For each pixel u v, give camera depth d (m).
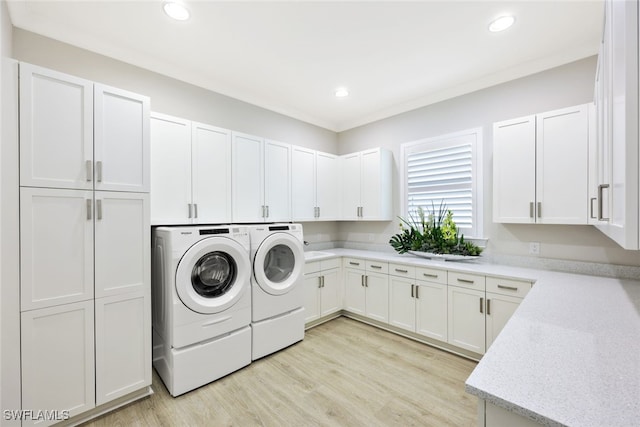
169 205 2.31
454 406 1.86
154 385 2.09
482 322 2.35
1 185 1.43
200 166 2.51
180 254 2.02
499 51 2.33
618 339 1.05
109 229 1.78
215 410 1.83
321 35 2.14
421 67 2.59
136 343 1.89
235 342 2.28
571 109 2.10
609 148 0.96
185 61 2.51
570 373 0.82
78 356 1.67
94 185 1.72
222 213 2.65
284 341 2.66
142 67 2.46
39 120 1.55
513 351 0.97
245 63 2.53
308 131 3.88
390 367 2.34
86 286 1.70
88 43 2.17
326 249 4.03
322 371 2.28
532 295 1.65
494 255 2.71
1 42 1.57
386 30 2.07
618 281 2.00
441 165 3.14
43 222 1.56
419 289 2.76
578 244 2.29
